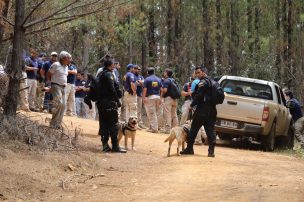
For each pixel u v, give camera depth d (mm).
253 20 41281
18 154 10859
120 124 14609
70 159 11547
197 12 39562
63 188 9641
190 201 8547
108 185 10078
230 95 18734
